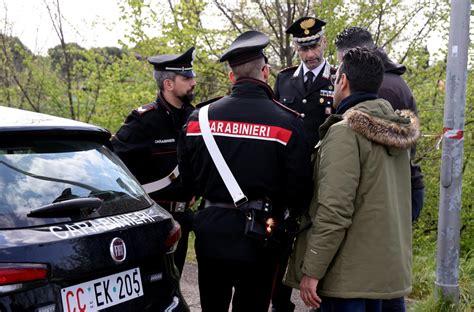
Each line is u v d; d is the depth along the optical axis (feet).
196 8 26.63
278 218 9.41
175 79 12.58
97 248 7.64
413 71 27.96
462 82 12.62
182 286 16.47
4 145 7.93
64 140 8.77
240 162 9.21
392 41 28.04
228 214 9.30
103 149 9.36
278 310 13.21
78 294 7.43
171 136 12.67
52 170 8.17
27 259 6.97
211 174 9.40
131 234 8.21
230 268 9.37
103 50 32.63
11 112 9.14
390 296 8.72
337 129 8.70
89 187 8.41
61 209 7.63
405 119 8.89
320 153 8.93
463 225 30.86
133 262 8.25
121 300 7.97
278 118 9.25
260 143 9.18
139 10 26.37
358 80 9.01
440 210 12.96
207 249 9.38
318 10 26.68
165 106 12.66
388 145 8.65
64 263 7.25
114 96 27.99
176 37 26.45
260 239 9.13
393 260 8.73
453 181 12.75
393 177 8.93
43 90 38.01
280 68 30.27
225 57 9.64
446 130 12.73
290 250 9.85
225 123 9.37
